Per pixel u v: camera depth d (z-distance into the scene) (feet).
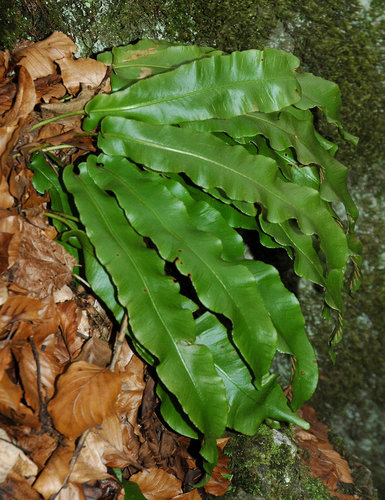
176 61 3.47
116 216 3.17
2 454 2.85
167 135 3.25
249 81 3.30
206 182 3.22
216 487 3.48
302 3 3.68
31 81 3.21
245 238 4.03
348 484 3.88
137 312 3.03
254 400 3.25
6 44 3.82
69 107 3.33
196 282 3.07
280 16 3.73
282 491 3.58
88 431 3.02
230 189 3.22
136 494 3.15
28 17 3.78
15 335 3.03
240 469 3.59
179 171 3.22
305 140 3.45
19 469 2.88
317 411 4.23
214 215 3.27
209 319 3.28
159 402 3.44
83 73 3.49
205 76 3.29
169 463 3.41
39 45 3.58
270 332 3.07
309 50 3.79
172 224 3.15
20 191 3.23
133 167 3.28
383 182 3.92
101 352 3.23
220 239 3.23
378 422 4.14
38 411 2.99
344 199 3.50
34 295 3.18
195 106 3.29
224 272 3.09
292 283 4.09
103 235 3.10
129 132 3.24
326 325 4.11
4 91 3.41
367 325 4.06
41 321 3.09
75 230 3.13
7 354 2.99
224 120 3.36
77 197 3.15
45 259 3.22
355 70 3.76
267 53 3.30
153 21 3.76
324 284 3.30
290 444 3.76
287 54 3.35
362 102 3.81
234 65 3.29
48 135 3.36
